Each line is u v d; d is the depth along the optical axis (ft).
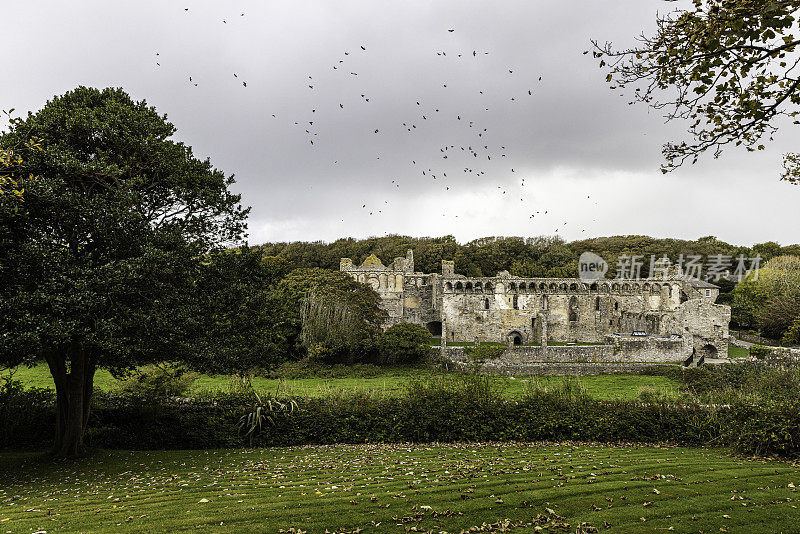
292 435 66.23
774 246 350.43
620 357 182.19
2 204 46.21
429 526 31.91
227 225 69.26
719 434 62.08
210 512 35.45
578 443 63.52
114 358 62.80
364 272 265.54
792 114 35.04
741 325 260.21
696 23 33.09
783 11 28.78
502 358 178.60
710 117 36.55
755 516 33.35
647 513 33.99
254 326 68.23
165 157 61.31
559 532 30.68
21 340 45.50
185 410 69.10
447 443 64.49
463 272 336.90
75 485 47.26
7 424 63.62
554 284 253.85
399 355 177.99
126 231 53.67
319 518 33.60
